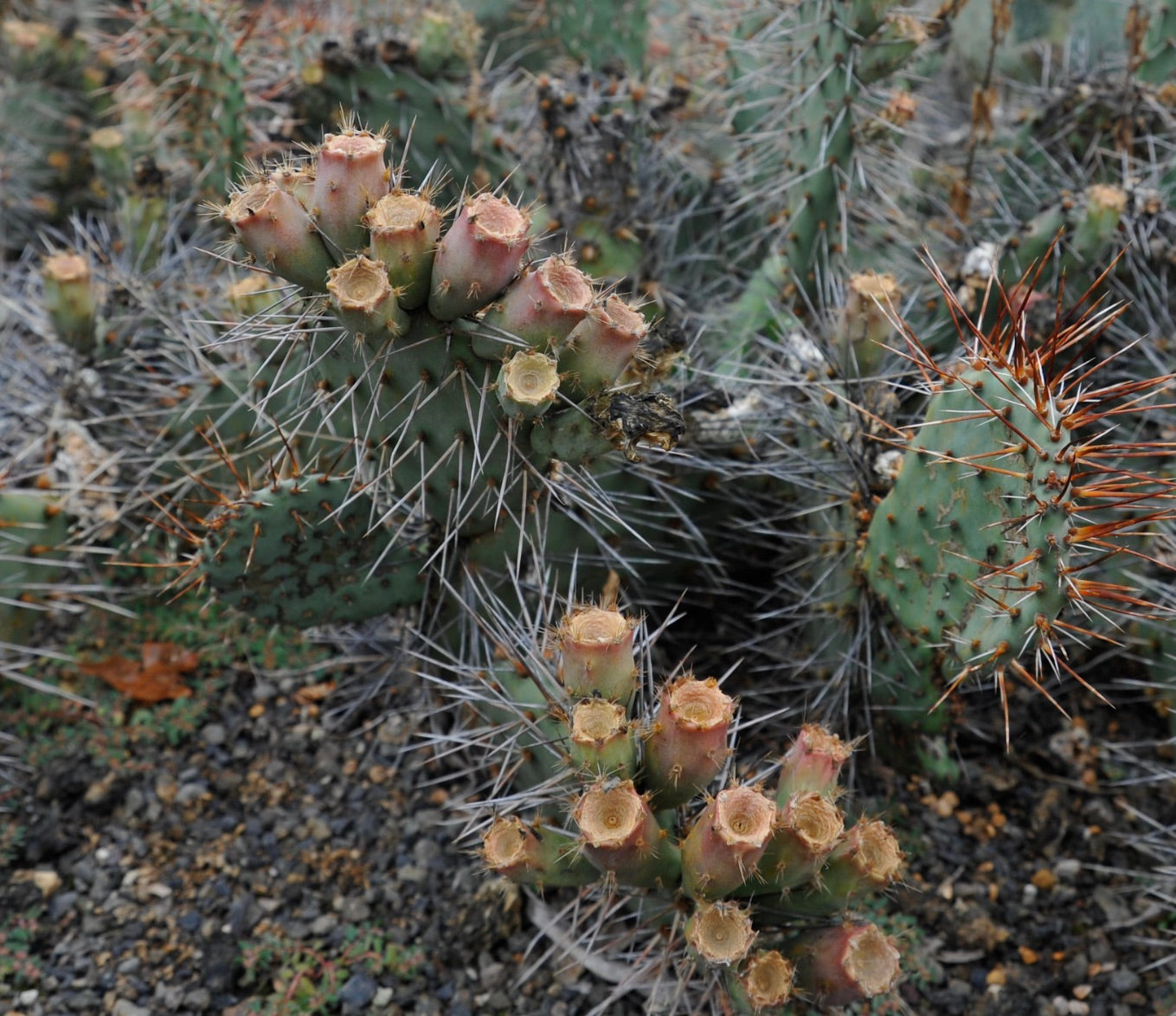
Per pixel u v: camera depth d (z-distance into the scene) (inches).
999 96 139.8
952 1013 84.0
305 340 77.0
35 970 84.7
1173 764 98.3
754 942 64.7
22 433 108.7
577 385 70.1
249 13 134.8
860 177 104.4
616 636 66.6
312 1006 83.2
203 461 100.8
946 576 75.3
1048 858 93.1
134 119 127.1
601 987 84.2
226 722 102.3
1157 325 104.6
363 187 65.7
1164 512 67.7
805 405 90.1
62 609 103.7
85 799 95.2
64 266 101.0
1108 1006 84.5
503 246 64.4
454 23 107.4
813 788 66.7
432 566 85.2
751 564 100.9
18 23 141.6
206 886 90.6
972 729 96.7
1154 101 109.9
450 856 92.3
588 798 63.1
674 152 117.0
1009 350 81.9
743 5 112.7
